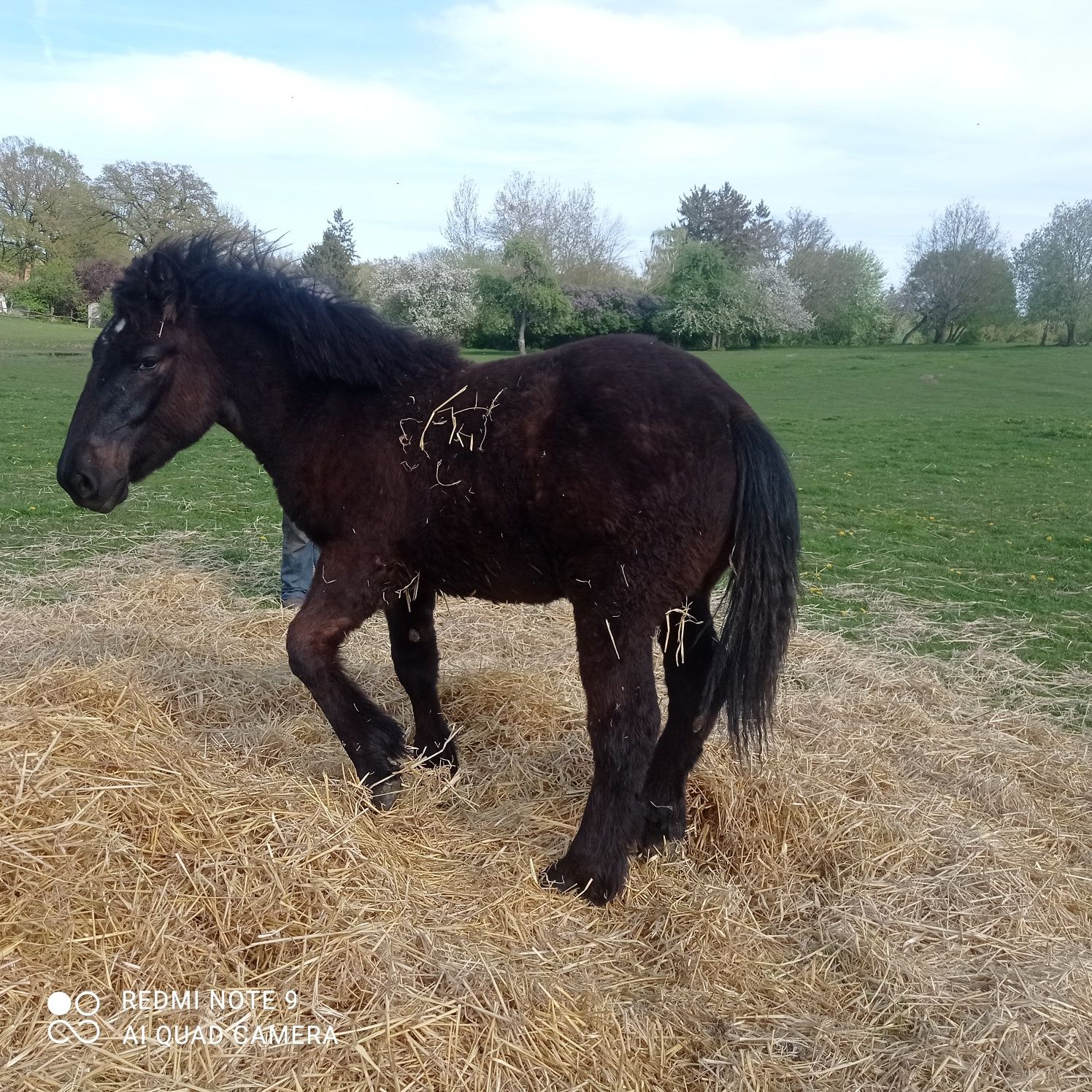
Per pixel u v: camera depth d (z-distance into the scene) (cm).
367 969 236
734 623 283
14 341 3188
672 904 297
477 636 541
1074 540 845
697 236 6209
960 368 3081
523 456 284
